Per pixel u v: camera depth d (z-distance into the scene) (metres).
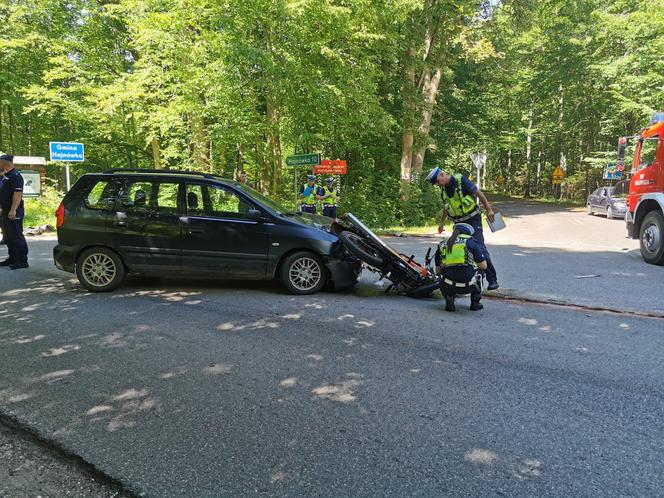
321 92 15.79
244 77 15.32
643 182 10.52
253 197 7.18
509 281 8.02
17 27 21.52
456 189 6.63
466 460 2.88
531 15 24.47
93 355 4.48
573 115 37.72
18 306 6.16
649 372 4.23
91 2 21.17
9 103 24.38
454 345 4.88
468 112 29.17
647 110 24.06
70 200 7.09
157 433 3.15
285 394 3.73
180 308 6.16
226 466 2.80
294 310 6.14
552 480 2.70
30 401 3.57
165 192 7.12
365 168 23.83
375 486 2.63
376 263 6.79
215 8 14.60
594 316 6.01
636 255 11.02
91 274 7.01
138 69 19.31
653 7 23.62
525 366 4.34
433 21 21.89
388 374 4.13
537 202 40.53
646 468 2.82
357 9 16.14
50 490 2.60
